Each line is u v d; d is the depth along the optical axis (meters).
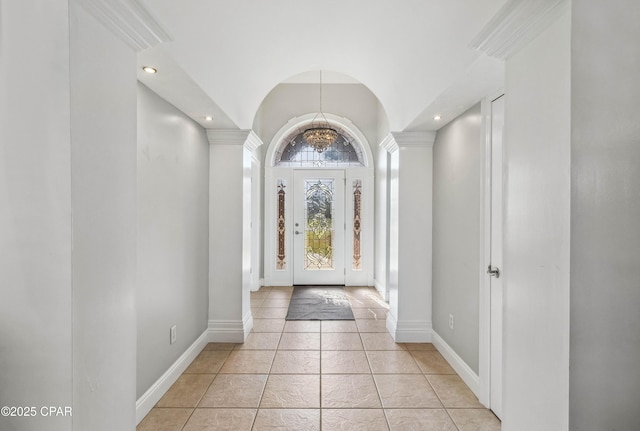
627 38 0.99
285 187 5.56
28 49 1.01
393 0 1.78
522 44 1.30
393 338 3.30
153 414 2.06
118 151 1.22
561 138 1.11
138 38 1.27
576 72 1.04
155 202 2.14
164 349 2.30
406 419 2.04
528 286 1.27
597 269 1.03
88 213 1.08
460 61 1.81
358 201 5.55
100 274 1.14
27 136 1.02
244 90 2.76
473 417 2.06
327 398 2.25
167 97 2.22
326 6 1.94
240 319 3.21
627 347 1.02
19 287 1.02
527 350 1.27
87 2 1.04
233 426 1.96
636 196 0.99
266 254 5.50
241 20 1.93
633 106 0.99
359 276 5.53
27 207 1.02
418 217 3.21
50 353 1.01
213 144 3.18
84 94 1.06
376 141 5.48
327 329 3.54
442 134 2.97
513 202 1.37
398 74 2.52
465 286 2.50
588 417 1.05
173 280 2.43
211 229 3.19
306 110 5.50
